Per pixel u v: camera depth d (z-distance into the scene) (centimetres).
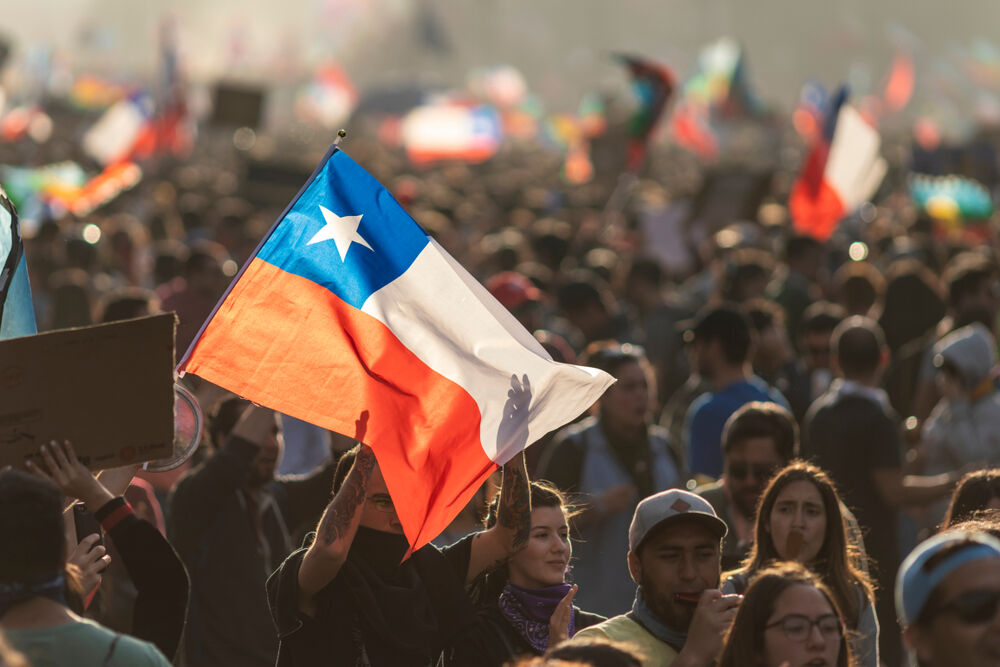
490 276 2797
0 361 770
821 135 3127
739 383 1553
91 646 720
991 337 2008
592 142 5606
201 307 2038
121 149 4341
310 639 925
